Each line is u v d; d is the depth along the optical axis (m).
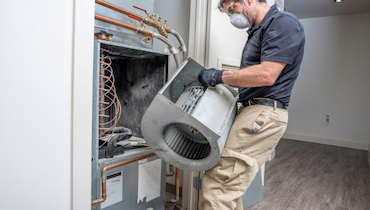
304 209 1.81
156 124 1.01
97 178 1.12
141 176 1.32
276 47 0.98
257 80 0.99
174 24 1.91
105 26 1.22
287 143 4.05
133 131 1.62
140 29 1.28
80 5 0.80
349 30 3.81
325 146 3.90
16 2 0.67
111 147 1.18
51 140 0.78
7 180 0.69
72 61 0.80
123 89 1.66
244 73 1.00
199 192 1.69
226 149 1.10
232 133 1.12
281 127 1.13
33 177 0.74
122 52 1.37
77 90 0.82
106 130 1.24
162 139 1.09
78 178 0.84
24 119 0.71
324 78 4.06
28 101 0.71
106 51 1.19
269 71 0.98
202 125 0.91
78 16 0.79
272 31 1.01
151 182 1.39
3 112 0.67
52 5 0.74
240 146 1.09
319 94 4.11
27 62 0.70
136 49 1.24
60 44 0.77
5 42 0.66
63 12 0.77
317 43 4.08
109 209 1.19
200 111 0.97
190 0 1.74
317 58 4.09
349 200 1.98
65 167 0.82
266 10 1.20
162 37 1.37
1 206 0.69
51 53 0.75
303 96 4.26
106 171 1.16
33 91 0.72
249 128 1.07
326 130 4.09
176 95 1.34
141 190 1.33
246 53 1.19
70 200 0.85
